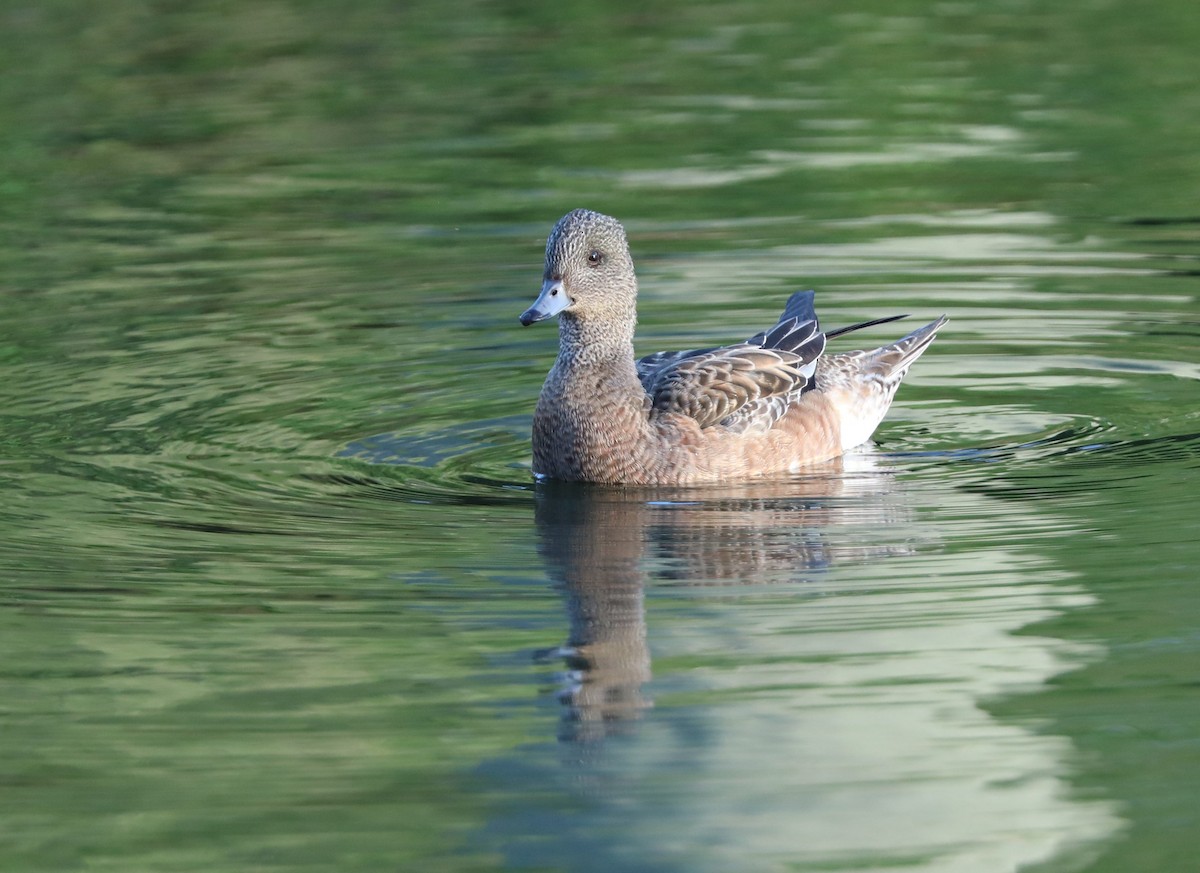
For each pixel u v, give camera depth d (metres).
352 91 26.92
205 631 10.73
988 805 8.75
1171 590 11.04
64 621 10.84
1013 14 30.45
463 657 10.37
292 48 29.56
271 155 23.95
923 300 17.97
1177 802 8.80
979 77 26.56
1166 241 19.48
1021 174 22.03
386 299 18.34
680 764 9.20
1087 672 10.02
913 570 11.56
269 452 14.29
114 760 9.22
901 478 13.66
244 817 8.74
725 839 8.55
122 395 15.61
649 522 12.73
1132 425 14.65
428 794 8.94
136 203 22.06
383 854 8.41
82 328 17.48
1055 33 29.00
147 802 8.82
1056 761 9.12
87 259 19.83
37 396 15.56
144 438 14.52
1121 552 11.70
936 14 30.83
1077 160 22.53
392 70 28.16
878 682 9.97
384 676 10.11
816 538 12.27
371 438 14.66
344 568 11.75
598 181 22.25
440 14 31.75
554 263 13.55
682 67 27.84
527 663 10.28
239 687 10.01
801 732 9.39
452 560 11.93
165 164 23.72
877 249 19.47
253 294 18.52
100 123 25.47
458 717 9.69
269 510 12.92
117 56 29.09
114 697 9.88
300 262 19.58
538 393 15.84
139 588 11.37
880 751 9.27
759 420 13.91
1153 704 9.64
